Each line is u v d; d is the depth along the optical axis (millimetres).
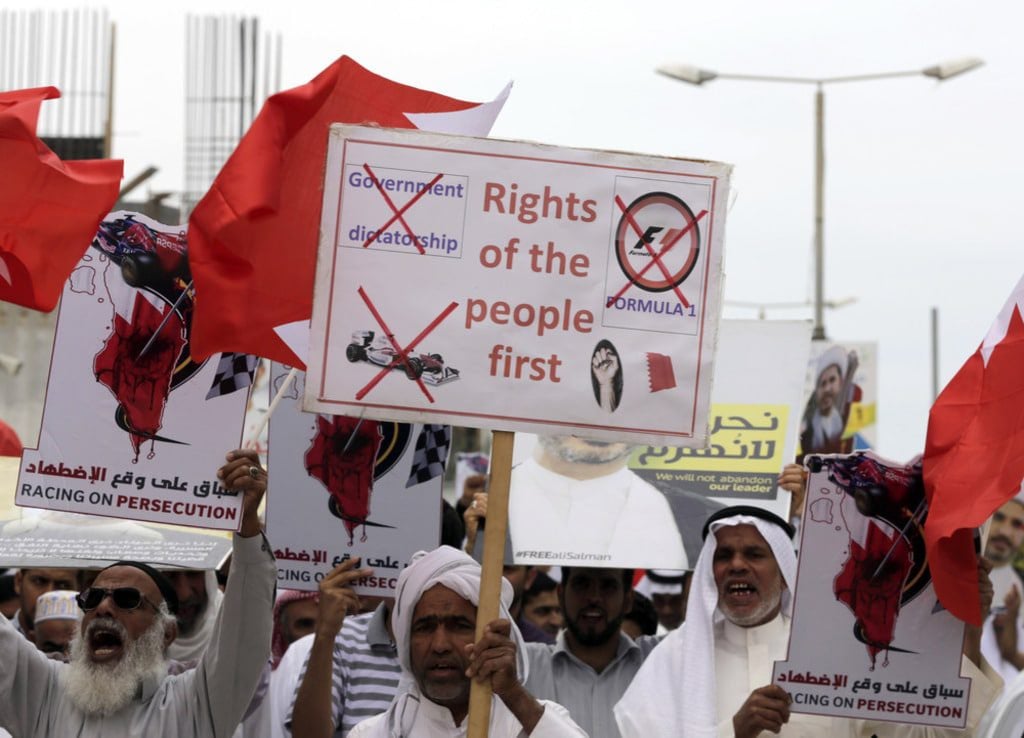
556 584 9211
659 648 6328
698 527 6980
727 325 7273
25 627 8109
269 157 5160
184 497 5656
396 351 4941
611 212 4988
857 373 13883
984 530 6023
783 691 5777
